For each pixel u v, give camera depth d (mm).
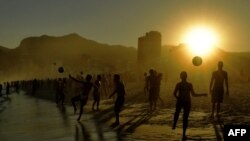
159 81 20688
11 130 15422
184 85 12156
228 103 22844
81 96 17844
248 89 37000
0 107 30156
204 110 19672
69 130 14516
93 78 44125
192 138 11883
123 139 12016
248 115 16828
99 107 24359
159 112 19688
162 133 12992
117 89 15617
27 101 37312
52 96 46156
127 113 19734
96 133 13469
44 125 16531
